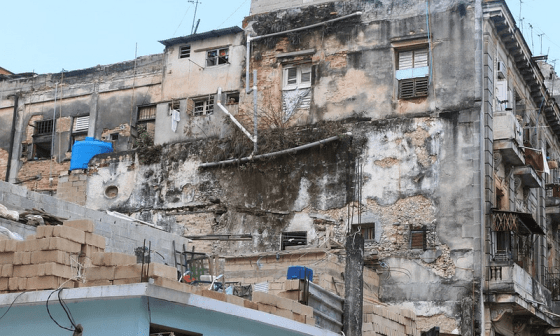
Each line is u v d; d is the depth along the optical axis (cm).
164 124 3378
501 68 3070
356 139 2994
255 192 3095
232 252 3044
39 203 2070
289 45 3216
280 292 1891
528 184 3266
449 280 2720
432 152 2873
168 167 3278
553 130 3828
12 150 3728
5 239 1569
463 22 2958
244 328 1562
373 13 3100
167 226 3197
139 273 1430
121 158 3375
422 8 3027
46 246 1514
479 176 2778
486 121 2864
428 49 3000
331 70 3116
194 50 3419
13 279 1509
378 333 2062
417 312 2728
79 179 3416
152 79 3500
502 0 2916
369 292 2723
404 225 2838
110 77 3622
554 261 3697
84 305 1388
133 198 3300
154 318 1362
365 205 2912
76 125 3644
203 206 3167
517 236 2911
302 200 3014
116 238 2220
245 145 3158
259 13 3331
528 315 2866
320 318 1900
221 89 3306
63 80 3731
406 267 2789
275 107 3178
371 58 3061
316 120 3089
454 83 2912
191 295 1408
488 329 2673
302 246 2864
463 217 2762
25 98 3784
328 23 3153
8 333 1448
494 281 2700
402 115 2956
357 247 2083
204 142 3256
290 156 3075
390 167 2919
